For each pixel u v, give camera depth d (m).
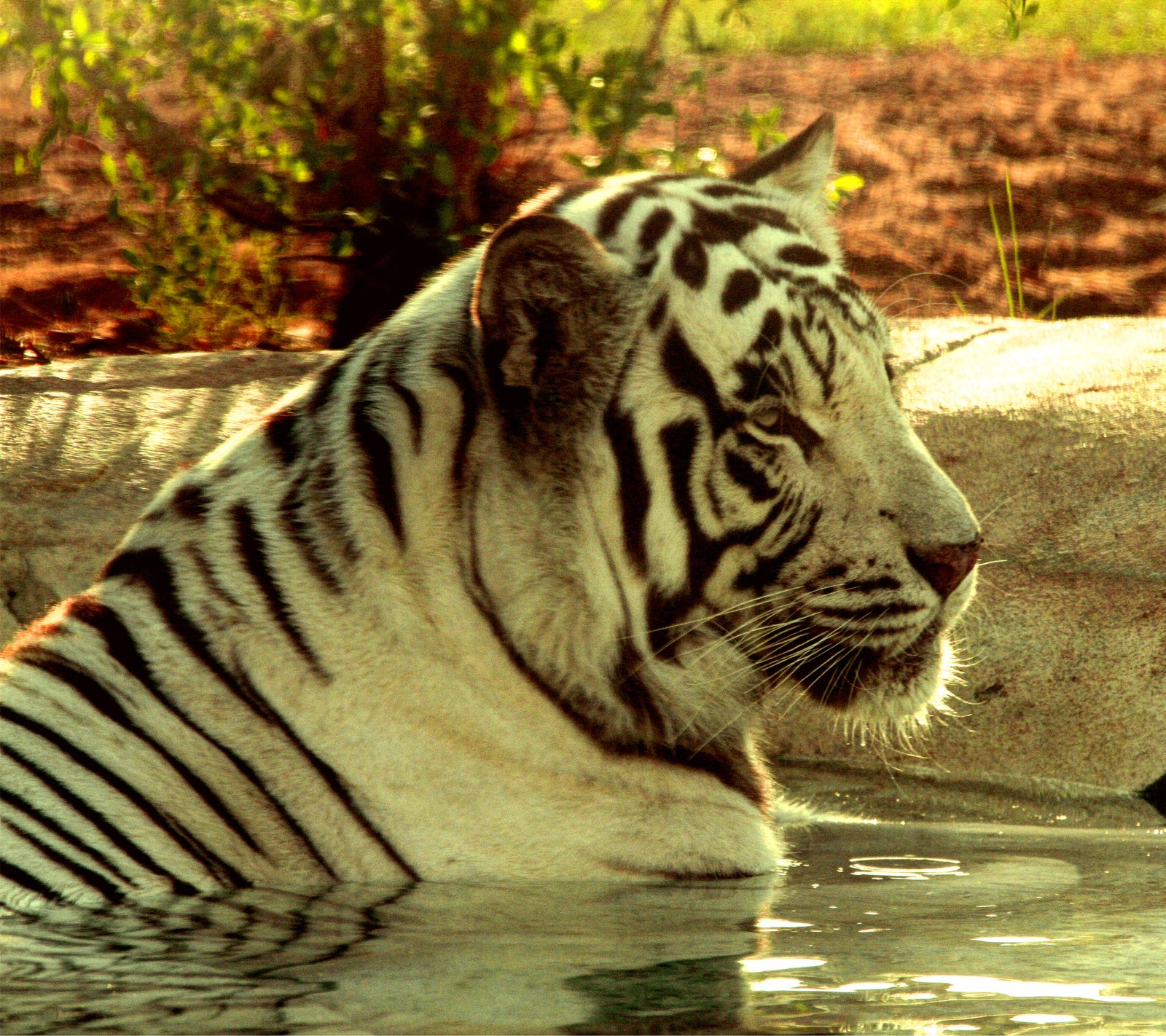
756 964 4.51
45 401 10.05
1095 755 8.06
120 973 4.35
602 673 5.80
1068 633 8.39
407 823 5.58
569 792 5.75
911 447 6.02
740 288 5.77
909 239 18.42
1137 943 4.77
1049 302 16.45
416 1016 3.95
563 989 4.22
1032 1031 3.83
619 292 5.64
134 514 8.96
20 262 16.25
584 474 5.65
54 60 12.72
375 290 13.46
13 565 8.81
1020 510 8.91
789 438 5.83
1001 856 6.37
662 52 13.70
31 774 5.33
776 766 8.48
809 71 27.34
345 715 5.57
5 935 4.75
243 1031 3.82
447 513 5.66
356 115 13.02
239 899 5.22
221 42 12.73
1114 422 9.18
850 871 6.01
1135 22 32.25
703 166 13.15
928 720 8.26
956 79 26.95
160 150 13.29
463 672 5.65
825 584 5.95
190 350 13.79
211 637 5.59
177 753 5.45
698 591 5.94
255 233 14.27
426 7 12.52
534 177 14.93
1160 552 8.47
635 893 5.46
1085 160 21.92
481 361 5.61
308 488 5.74
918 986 4.25
